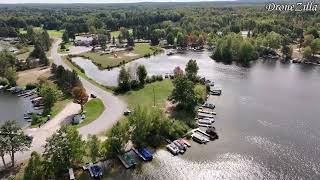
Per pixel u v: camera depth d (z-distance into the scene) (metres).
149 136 104.75
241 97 147.88
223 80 176.75
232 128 115.12
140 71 160.12
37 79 172.25
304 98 147.88
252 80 177.38
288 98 147.62
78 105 132.25
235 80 177.00
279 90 159.62
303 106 137.50
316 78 182.75
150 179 86.00
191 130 112.06
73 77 151.12
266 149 101.44
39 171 80.06
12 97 151.38
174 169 90.62
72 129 87.38
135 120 98.88
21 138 87.00
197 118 122.06
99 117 119.25
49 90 130.50
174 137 106.31
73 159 86.50
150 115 104.00
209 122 117.88
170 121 109.00
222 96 148.88
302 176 88.38
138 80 164.62
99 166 89.75
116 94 147.38
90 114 122.38
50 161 82.88
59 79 164.62
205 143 104.44
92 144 89.25
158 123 106.75
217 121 120.88
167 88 155.62
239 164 93.56
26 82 170.38
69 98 141.62
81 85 149.00
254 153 99.12
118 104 133.38
